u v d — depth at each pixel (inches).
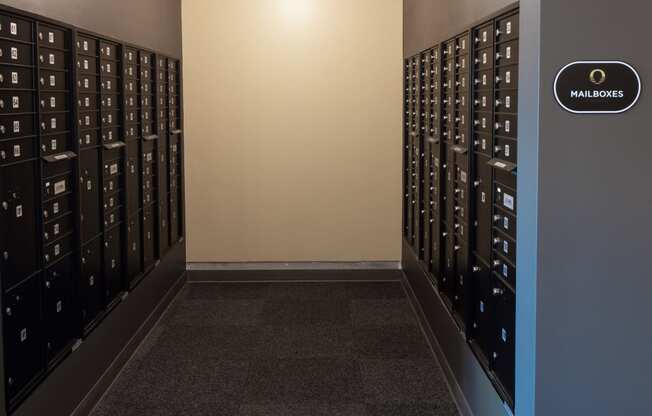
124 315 153.3
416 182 189.8
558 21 76.0
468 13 123.4
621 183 77.6
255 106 221.9
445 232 151.8
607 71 76.3
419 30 183.3
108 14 138.5
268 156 223.8
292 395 139.2
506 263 101.3
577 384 80.0
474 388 121.0
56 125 110.7
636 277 78.5
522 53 83.0
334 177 224.8
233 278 226.8
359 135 223.5
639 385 79.8
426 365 155.3
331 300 206.4
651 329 79.1
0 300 88.8
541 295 79.0
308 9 219.1
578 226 78.2
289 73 220.8
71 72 115.5
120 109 146.0
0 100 89.6
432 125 165.6
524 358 83.2
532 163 79.4
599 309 79.0
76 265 120.4
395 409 132.9
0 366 89.4
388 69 221.1
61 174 113.0
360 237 227.0
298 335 175.3
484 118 114.3
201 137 222.8
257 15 219.1
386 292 214.8
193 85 221.1
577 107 76.8
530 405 81.4
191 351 163.8
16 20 95.0
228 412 131.4
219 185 224.5
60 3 111.7
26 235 99.3
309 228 226.5
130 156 154.9
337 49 220.4
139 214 164.2
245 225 226.1
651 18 75.8
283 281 227.1
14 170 94.7
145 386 143.1
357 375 149.5
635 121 77.0
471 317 124.3
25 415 99.7
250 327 181.5
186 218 225.1
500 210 104.6
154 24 178.9
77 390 122.8
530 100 80.0
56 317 112.7
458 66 135.1
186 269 226.7
